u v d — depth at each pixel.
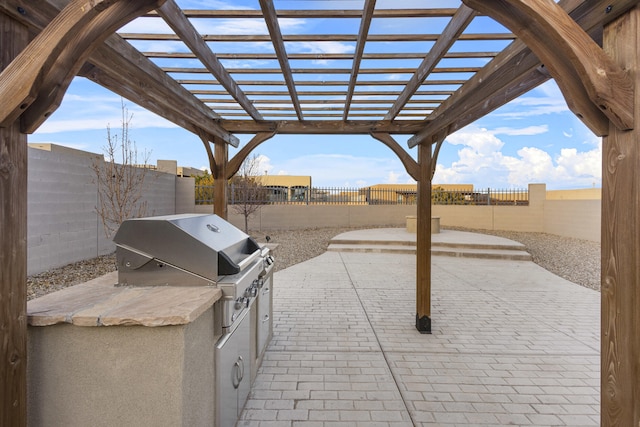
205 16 2.05
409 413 2.45
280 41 2.25
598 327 4.14
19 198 1.36
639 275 1.29
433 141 3.99
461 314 4.58
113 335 1.50
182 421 1.49
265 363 3.16
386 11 2.03
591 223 11.21
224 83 2.79
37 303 1.64
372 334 3.88
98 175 7.38
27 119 1.36
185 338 1.51
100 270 6.43
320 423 2.33
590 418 2.42
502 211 14.12
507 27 1.47
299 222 14.23
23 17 1.33
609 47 1.40
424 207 3.96
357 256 9.10
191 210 12.48
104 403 1.51
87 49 1.41
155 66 2.58
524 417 2.42
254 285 2.55
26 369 1.41
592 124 1.43
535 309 4.80
